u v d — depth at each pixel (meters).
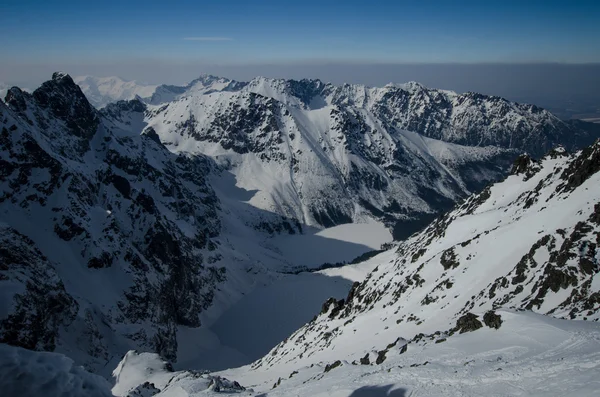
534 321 41.62
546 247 68.31
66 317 122.44
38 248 137.00
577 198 80.25
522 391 27.83
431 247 117.25
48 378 17.62
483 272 80.69
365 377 41.16
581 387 25.72
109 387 19.80
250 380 94.81
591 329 36.97
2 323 92.38
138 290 162.50
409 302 89.94
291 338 127.69
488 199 136.38
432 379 34.38
